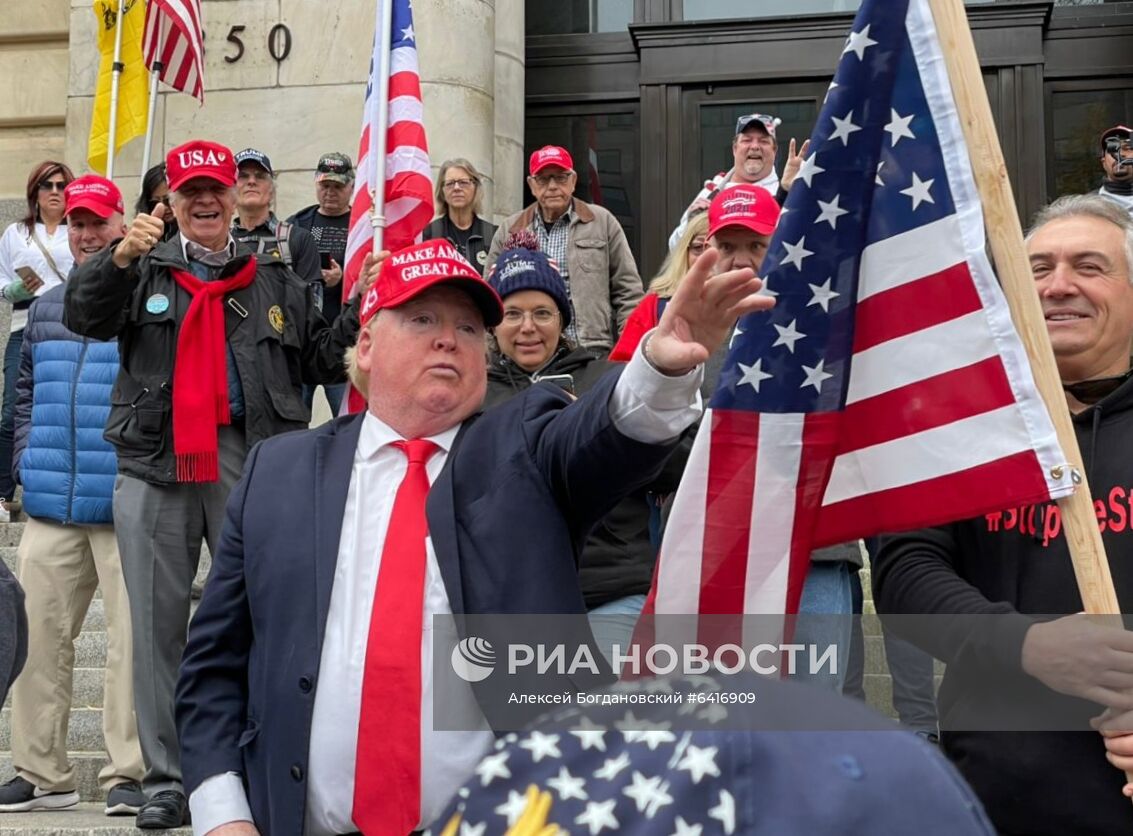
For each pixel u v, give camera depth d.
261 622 2.75
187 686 2.83
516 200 8.93
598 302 6.92
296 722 2.65
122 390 4.83
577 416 2.52
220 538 2.90
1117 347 2.87
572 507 2.65
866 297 2.71
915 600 2.76
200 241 4.97
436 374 2.80
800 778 0.76
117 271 4.64
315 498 2.80
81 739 5.75
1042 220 2.97
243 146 8.69
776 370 2.71
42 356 5.45
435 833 0.79
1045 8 8.83
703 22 9.18
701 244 4.28
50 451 5.28
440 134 8.46
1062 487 2.56
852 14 9.04
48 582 5.25
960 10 2.70
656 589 2.70
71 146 9.05
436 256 2.84
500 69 8.95
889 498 2.66
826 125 2.73
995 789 2.66
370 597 2.68
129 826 4.58
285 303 5.00
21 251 7.85
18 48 9.58
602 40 9.34
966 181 2.68
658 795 0.77
